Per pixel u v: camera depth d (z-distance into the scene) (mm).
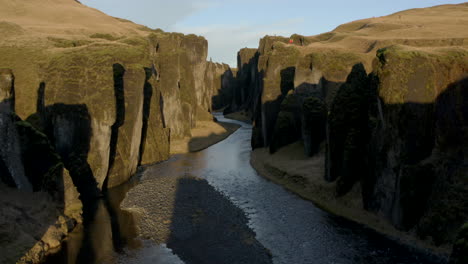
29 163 26141
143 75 44000
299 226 27172
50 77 34500
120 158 40469
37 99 36406
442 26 88438
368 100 30656
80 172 33625
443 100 23969
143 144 51781
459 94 23594
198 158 55312
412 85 24172
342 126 32250
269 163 46125
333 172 33469
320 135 42750
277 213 30094
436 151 23984
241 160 53031
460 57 23812
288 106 50344
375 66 29656
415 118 23906
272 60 58469
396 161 24500
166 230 27062
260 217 29391
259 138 59000
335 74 50781
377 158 26672
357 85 32281
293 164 42281
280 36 117875
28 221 23578
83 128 34062
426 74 24047
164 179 42344
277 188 37625
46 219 24938
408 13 145250
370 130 28594
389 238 24031
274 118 56688
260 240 25078
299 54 60125
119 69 41344
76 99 33844
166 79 66188
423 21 103062
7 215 22578
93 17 106125
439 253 21109
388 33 91500
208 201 33719
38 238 23141
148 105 53438
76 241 24969
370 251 22531
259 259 22312
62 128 33469
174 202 33562
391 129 24859
